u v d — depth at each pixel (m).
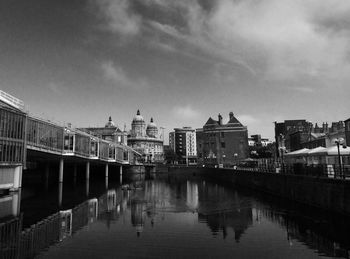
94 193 51.38
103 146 82.25
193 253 17.95
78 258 16.84
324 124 78.75
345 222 24.66
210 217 29.30
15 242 19.61
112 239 20.84
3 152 40.84
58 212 30.70
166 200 43.38
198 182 87.38
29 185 62.72
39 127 52.66
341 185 25.55
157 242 20.19
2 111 40.75
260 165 70.19
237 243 19.98
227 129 121.56
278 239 20.75
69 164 91.06
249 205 36.84
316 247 18.83
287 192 38.81
